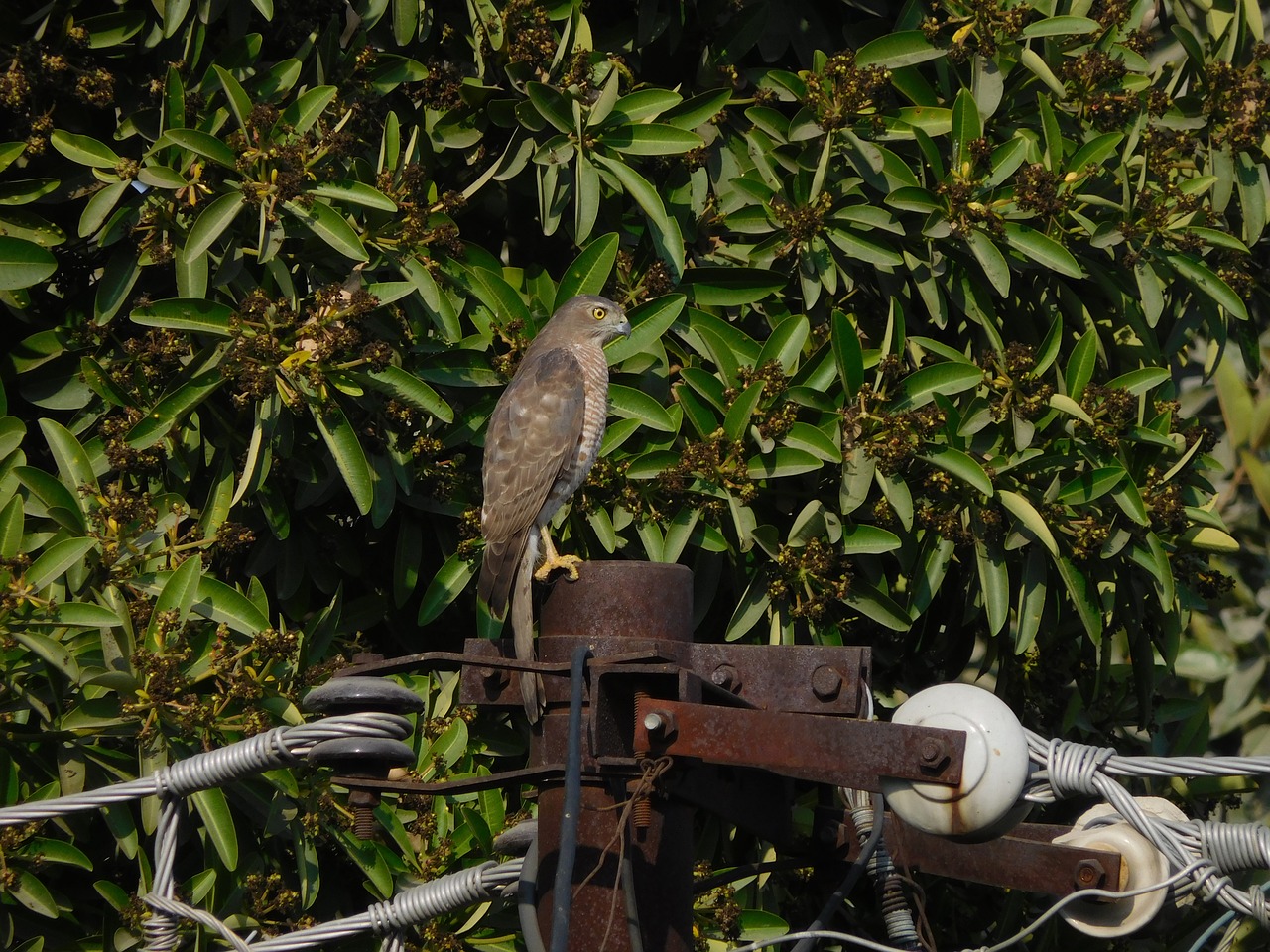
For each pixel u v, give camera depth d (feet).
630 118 34.04
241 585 34.65
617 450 35.01
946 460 32.86
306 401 31.27
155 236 31.78
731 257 35.68
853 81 34.06
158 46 33.94
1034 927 21.09
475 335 34.17
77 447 30.48
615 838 20.81
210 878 30.09
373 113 34.60
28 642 28.48
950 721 19.44
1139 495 33.32
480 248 34.09
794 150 35.73
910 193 33.86
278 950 23.24
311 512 34.76
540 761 22.79
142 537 31.30
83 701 29.96
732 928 32.94
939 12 36.50
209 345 31.86
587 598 22.50
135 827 30.89
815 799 35.17
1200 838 20.20
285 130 31.86
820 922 23.62
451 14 35.88
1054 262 33.63
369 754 21.39
